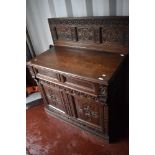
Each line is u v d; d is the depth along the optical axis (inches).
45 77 74.0
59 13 79.9
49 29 88.8
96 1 66.5
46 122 88.8
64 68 64.8
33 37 98.0
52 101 85.0
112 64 61.7
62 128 83.7
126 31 62.6
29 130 85.3
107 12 66.8
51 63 70.3
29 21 92.1
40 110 97.5
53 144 76.3
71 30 77.0
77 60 69.2
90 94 61.6
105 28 67.1
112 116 67.6
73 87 65.7
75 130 81.4
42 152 73.5
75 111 76.4
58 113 87.6
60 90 73.9
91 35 72.4
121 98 71.2
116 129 75.8
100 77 55.6
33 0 83.2
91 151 70.6
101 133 73.1
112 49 69.8
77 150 72.0
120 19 61.6
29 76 109.7
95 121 71.4
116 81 60.8
